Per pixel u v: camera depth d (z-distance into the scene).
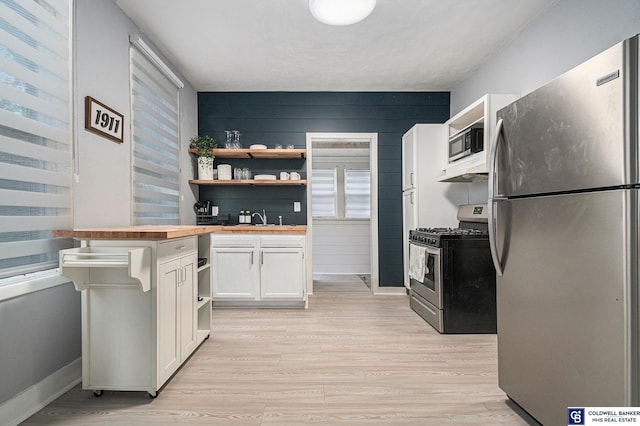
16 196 1.62
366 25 2.80
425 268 3.14
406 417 1.65
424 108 4.36
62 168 1.94
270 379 2.04
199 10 2.57
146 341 1.80
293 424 1.59
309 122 4.33
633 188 1.08
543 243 1.45
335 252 6.04
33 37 1.72
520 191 1.57
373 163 4.36
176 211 3.60
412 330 2.93
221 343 2.62
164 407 1.74
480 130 2.96
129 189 2.65
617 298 1.12
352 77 3.89
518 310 1.63
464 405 1.76
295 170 4.36
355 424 1.60
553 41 2.51
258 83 4.05
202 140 3.97
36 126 1.74
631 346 1.09
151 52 2.83
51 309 1.84
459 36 2.98
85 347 1.81
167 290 1.93
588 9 2.19
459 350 2.50
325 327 3.01
